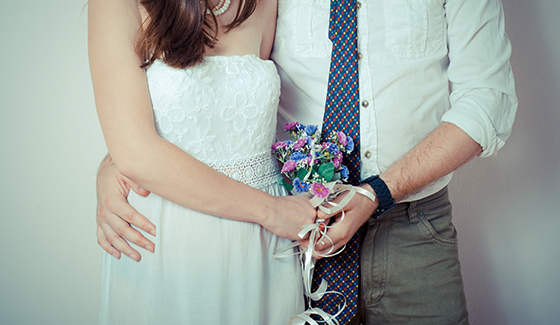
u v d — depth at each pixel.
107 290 1.16
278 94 1.17
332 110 1.29
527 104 1.86
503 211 1.96
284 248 1.15
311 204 1.14
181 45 1.01
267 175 1.18
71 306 1.80
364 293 1.41
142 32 1.02
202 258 1.05
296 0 1.34
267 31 1.35
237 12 1.13
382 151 1.32
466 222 1.99
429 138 1.24
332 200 1.16
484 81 1.25
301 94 1.40
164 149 0.95
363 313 1.46
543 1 1.81
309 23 1.33
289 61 1.37
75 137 1.73
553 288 1.97
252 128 1.11
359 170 1.28
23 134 1.67
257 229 1.10
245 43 1.20
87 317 1.82
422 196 1.35
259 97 1.10
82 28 1.71
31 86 1.66
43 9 1.65
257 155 1.15
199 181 0.98
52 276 1.76
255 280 1.09
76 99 1.72
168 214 1.07
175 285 1.07
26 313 1.75
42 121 1.69
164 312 1.08
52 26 1.67
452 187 1.97
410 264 1.37
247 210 1.04
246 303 1.09
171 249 1.06
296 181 1.12
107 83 0.96
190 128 1.04
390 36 1.30
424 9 1.30
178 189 0.97
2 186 1.67
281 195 1.22
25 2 1.63
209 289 1.06
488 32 1.28
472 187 1.96
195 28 1.01
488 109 1.22
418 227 1.36
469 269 2.02
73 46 1.70
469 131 1.20
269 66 1.16
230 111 1.07
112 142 0.96
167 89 1.01
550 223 1.94
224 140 1.09
